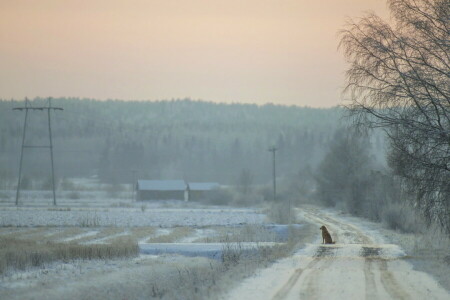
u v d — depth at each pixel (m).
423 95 54.91
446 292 37.41
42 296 32.84
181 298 35.03
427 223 59.50
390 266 53.25
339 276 45.41
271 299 34.16
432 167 56.03
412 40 55.12
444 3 54.06
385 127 57.59
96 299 33.59
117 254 60.41
